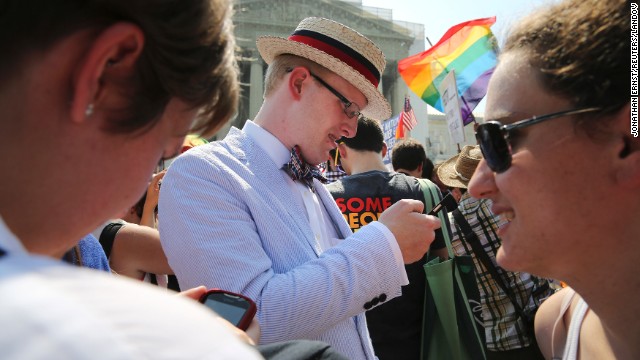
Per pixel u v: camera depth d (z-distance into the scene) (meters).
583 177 0.85
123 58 0.62
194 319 0.45
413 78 6.68
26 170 0.60
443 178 4.08
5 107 0.58
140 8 0.61
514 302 2.91
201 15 0.68
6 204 0.60
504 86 0.93
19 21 0.56
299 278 1.47
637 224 0.85
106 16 0.60
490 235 2.96
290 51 1.94
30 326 0.38
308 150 1.91
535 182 0.88
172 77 0.67
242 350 0.45
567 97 0.84
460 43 6.27
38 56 0.57
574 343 1.15
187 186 1.57
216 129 0.86
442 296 2.23
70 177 0.62
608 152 0.83
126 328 0.40
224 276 1.46
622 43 0.79
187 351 0.41
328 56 1.83
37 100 0.58
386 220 1.69
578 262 0.90
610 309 0.93
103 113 0.64
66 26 0.58
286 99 1.89
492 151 0.92
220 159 1.67
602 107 0.81
